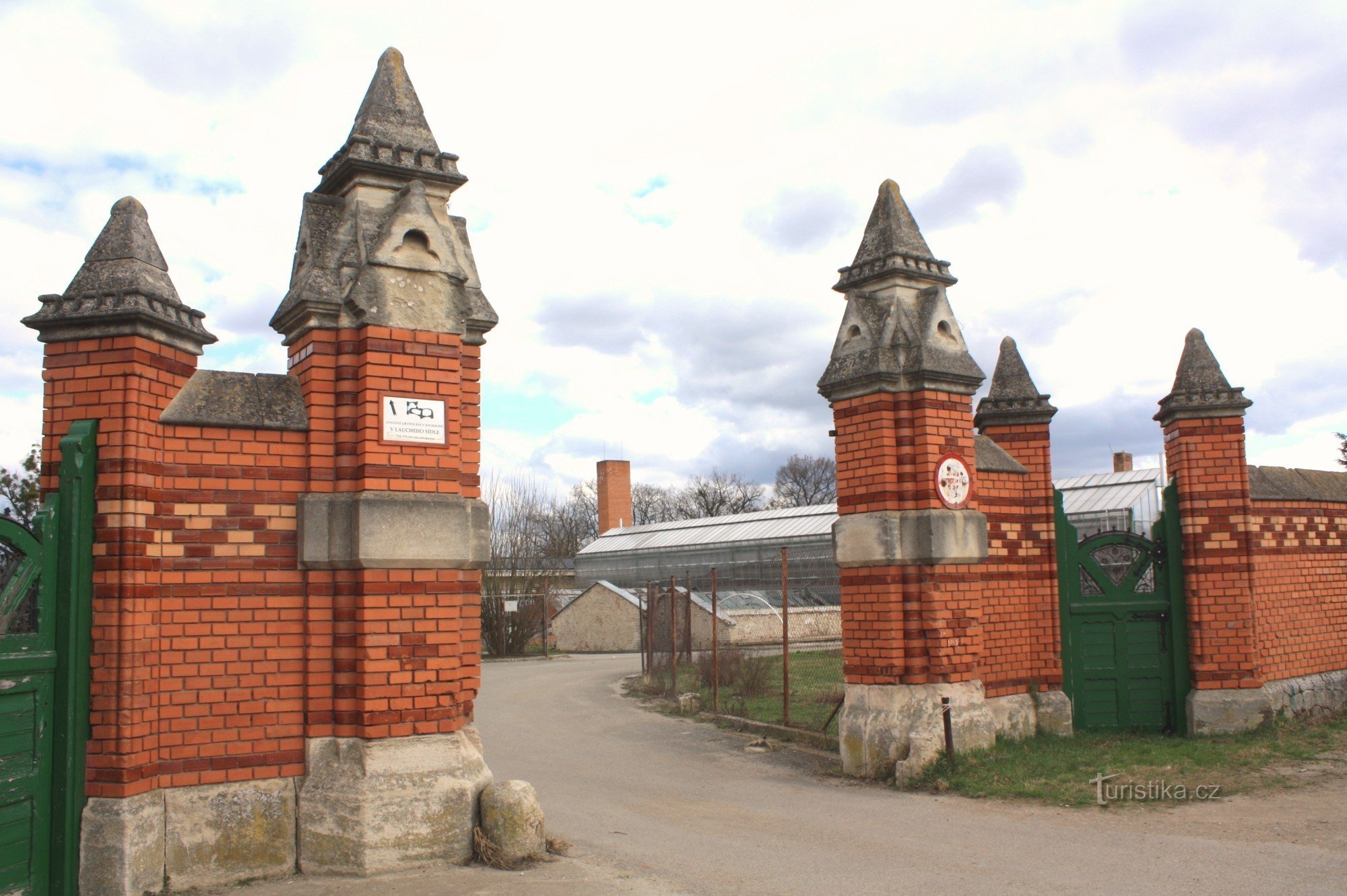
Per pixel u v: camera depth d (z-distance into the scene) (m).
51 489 5.88
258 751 6.23
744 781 9.80
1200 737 10.65
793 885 6.07
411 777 6.30
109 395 5.85
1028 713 10.47
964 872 6.30
